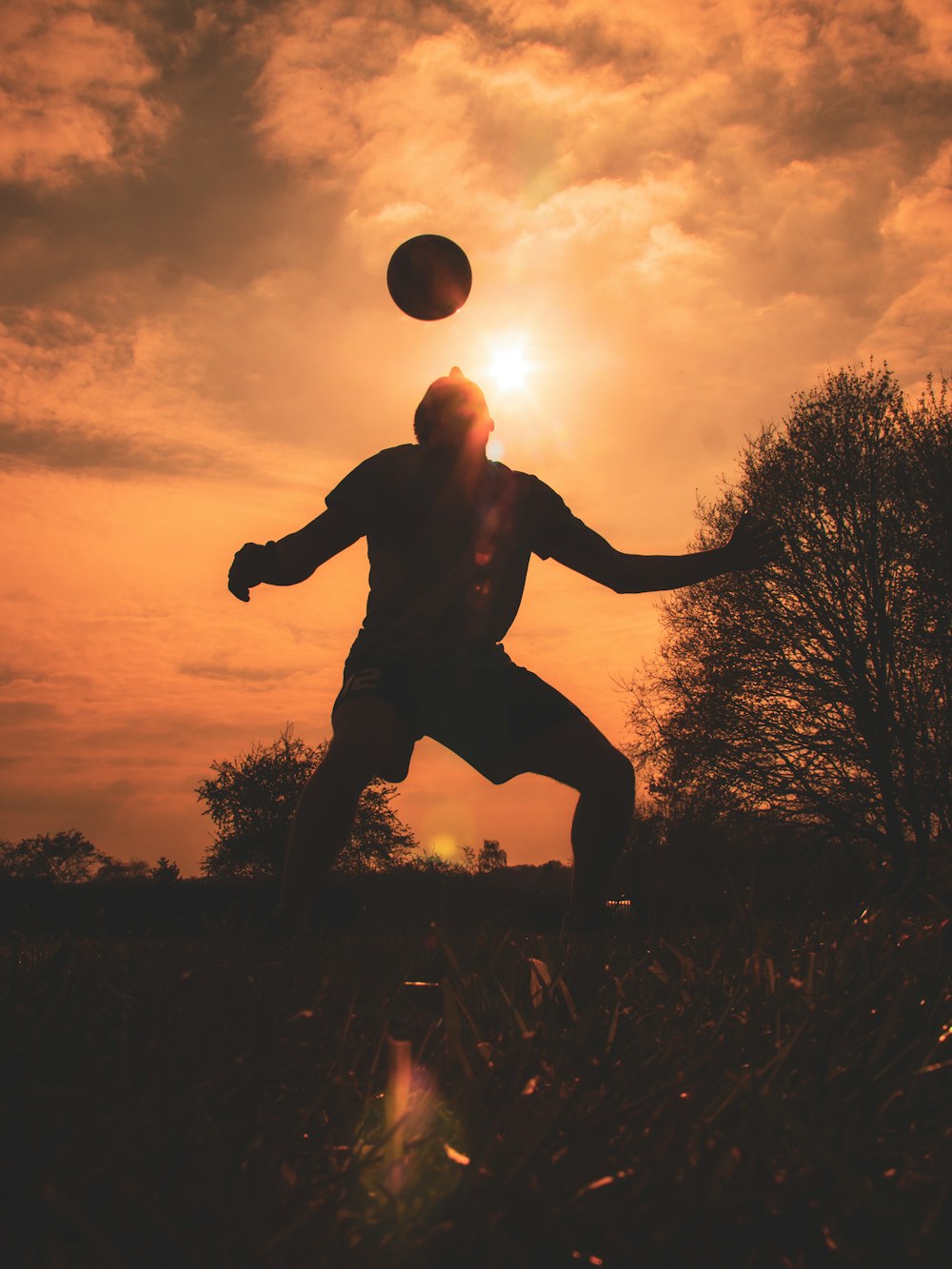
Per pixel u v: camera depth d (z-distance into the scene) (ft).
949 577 70.33
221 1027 4.69
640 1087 4.12
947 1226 3.08
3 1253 3.05
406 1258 2.71
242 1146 3.72
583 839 9.37
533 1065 4.37
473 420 9.80
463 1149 3.61
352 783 8.48
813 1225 3.10
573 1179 3.29
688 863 67.21
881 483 73.87
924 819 68.54
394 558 9.55
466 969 6.81
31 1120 3.67
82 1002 5.13
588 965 6.51
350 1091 4.36
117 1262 2.53
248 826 142.41
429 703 9.18
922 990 5.52
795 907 7.91
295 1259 2.89
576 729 9.34
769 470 75.97
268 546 9.23
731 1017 4.89
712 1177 3.16
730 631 75.61
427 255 10.73
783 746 73.00
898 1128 3.93
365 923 9.93
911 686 71.61
